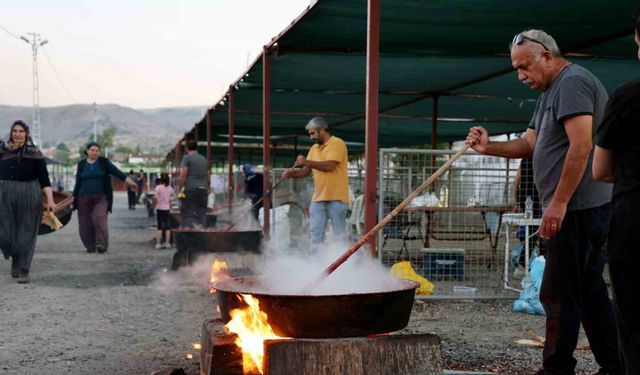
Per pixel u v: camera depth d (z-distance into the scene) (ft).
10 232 25.96
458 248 28.35
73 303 21.44
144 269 29.71
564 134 12.27
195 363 14.58
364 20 22.86
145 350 15.69
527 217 23.27
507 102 43.55
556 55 12.53
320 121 25.84
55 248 39.96
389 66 31.94
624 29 24.32
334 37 25.75
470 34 25.30
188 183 38.58
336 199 25.66
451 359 14.80
